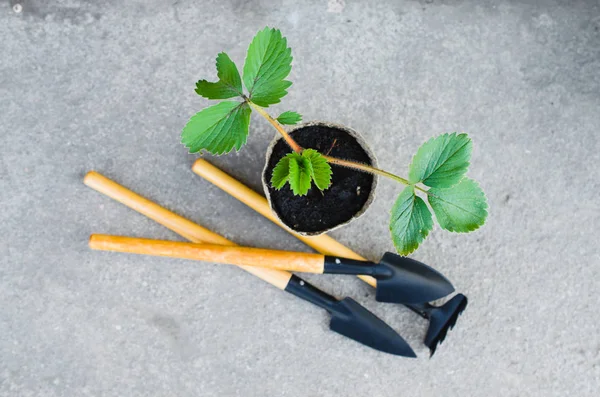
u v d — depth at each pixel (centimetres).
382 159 70
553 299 70
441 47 70
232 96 57
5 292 69
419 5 70
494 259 70
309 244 68
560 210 70
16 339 69
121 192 67
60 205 69
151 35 70
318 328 69
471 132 70
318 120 68
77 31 69
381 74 70
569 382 70
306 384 69
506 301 70
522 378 69
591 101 70
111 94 69
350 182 64
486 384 69
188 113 69
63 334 69
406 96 70
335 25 70
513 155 70
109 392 69
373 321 68
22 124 69
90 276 69
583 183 70
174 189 69
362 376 69
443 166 58
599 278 70
